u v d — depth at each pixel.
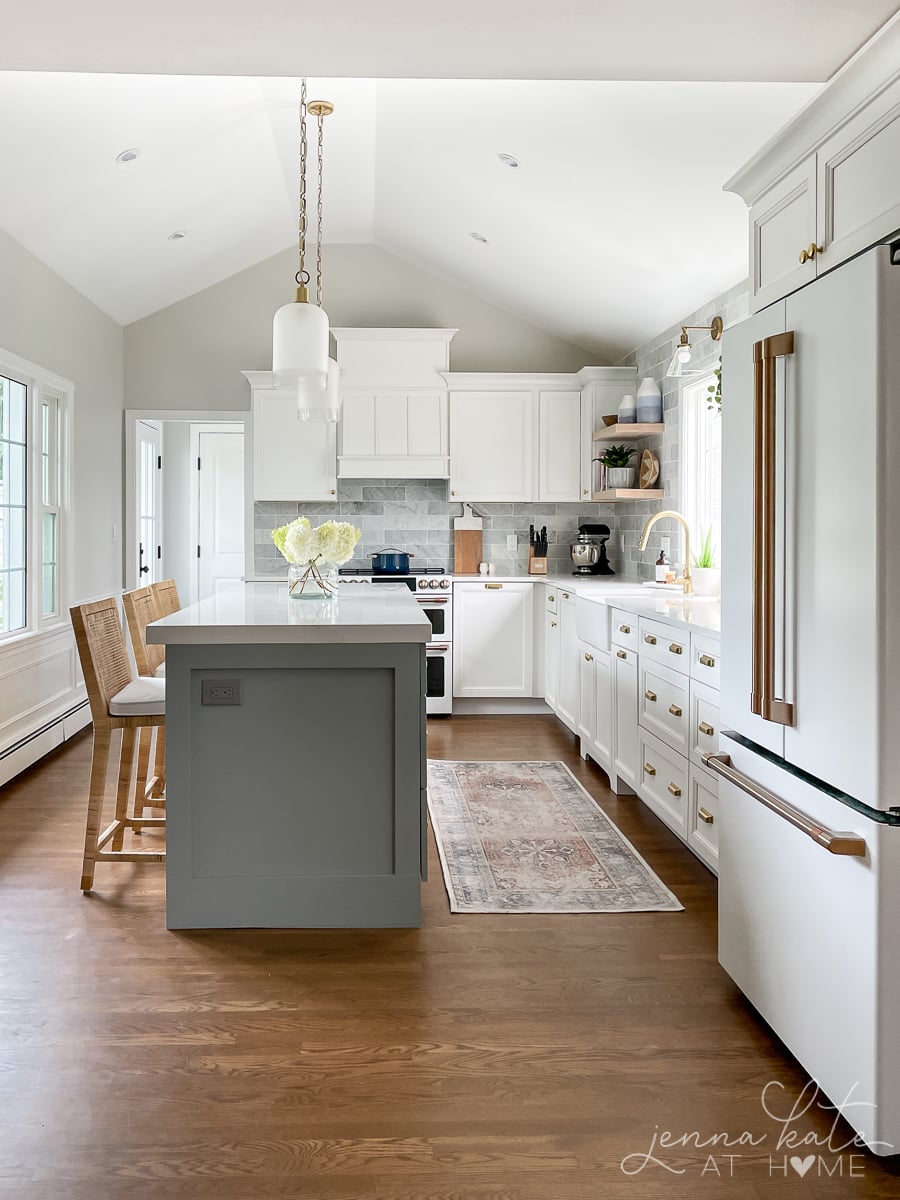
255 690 2.97
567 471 6.68
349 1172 1.82
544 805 4.36
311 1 2.03
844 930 1.91
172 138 4.50
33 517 5.09
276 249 6.80
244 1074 2.15
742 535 2.42
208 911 2.98
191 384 6.90
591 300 5.95
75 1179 1.80
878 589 1.77
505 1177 1.81
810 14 2.08
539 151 4.30
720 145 3.68
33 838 3.85
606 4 2.04
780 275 2.58
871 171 2.09
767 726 2.26
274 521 6.95
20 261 4.84
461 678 6.55
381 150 5.07
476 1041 2.30
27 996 2.52
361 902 3.01
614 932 2.96
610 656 4.65
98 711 3.26
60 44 2.24
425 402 6.61
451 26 2.14
